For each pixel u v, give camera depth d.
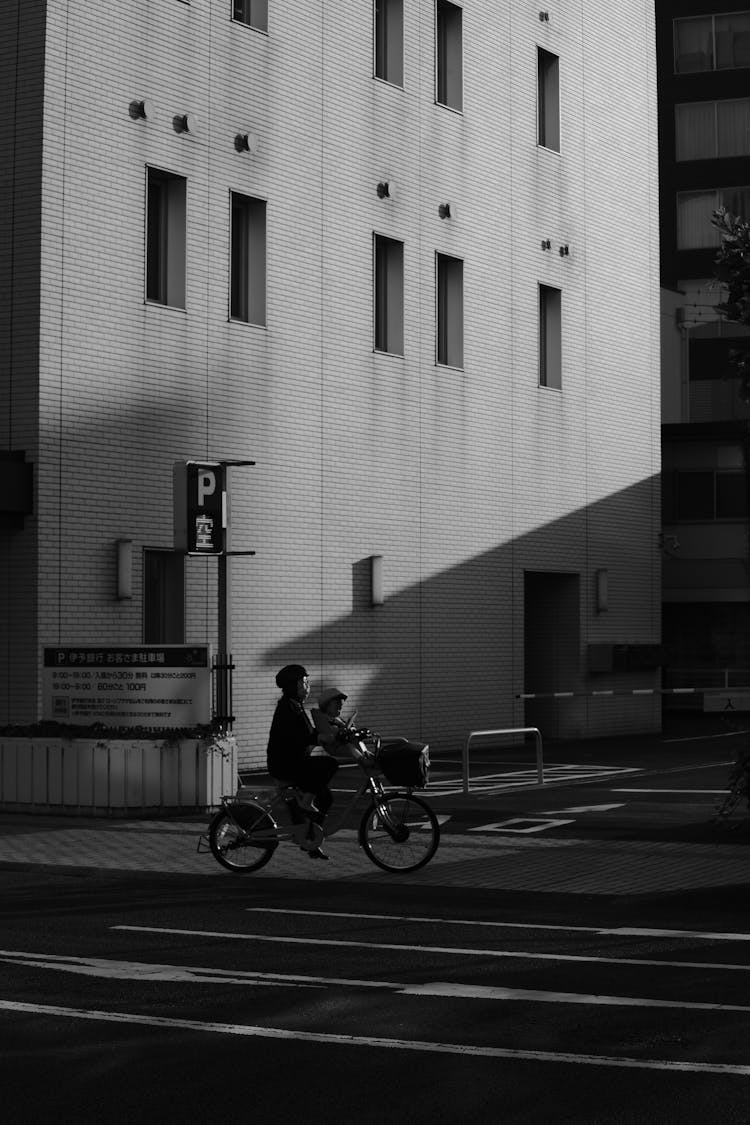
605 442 41.09
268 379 30.73
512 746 37.03
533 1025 9.64
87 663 22.66
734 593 51.56
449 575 35.47
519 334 37.97
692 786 26.39
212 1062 8.80
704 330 65.44
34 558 26.08
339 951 12.29
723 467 51.81
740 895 15.04
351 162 33.03
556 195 39.50
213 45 29.80
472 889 15.75
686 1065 8.66
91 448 27.02
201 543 23.16
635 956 12.05
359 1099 8.04
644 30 43.62
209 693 22.23
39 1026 9.69
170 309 28.67
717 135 68.44
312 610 31.69
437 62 36.12
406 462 34.28
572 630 40.03
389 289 34.44
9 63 26.69
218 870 17.12
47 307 26.31
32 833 20.28
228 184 30.03
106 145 27.47
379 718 33.41
